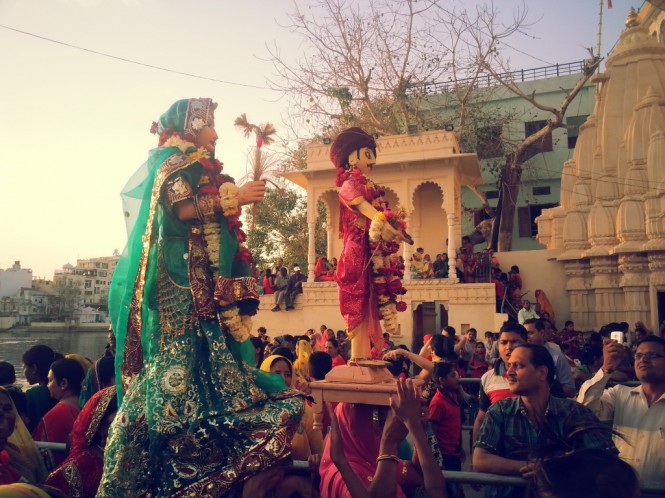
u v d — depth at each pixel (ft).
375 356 10.27
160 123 9.05
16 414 9.30
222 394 7.64
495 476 8.30
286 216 88.63
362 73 73.00
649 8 75.51
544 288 61.98
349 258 10.22
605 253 56.54
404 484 8.30
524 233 89.20
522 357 9.88
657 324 51.98
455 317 53.62
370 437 8.66
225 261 8.06
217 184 8.56
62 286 314.55
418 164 57.88
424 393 11.52
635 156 58.03
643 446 11.02
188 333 7.86
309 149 62.23
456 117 79.61
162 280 8.01
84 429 9.92
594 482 4.70
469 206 89.45
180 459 7.32
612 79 65.36
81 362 15.40
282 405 7.72
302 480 9.33
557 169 88.17
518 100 89.40
